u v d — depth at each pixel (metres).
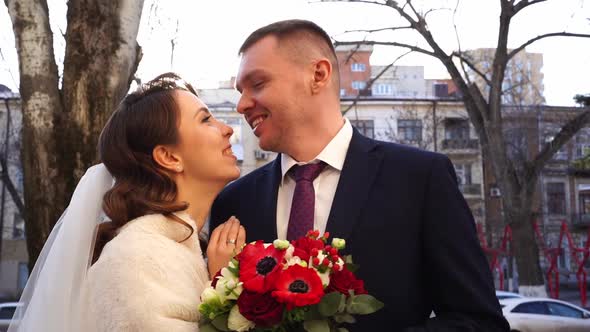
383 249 2.11
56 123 4.27
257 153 29.91
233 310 1.66
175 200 2.18
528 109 25.52
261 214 2.35
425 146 30.61
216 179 2.26
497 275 30.00
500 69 14.30
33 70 4.37
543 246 23.92
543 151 15.27
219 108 30.16
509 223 15.38
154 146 2.20
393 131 30.72
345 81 40.03
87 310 1.90
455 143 31.20
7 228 29.17
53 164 4.23
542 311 11.44
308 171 2.29
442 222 2.07
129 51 4.42
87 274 1.94
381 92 40.50
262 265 1.67
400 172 2.20
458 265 2.02
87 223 2.13
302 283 1.61
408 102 31.08
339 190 2.21
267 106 2.27
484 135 15.09
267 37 2.31
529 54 34.66
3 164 18.78
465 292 1.97
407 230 2.12
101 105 4.25
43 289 2.07
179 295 1.86
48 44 4.50
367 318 2.04
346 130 2.35
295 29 2.30
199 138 2.23
